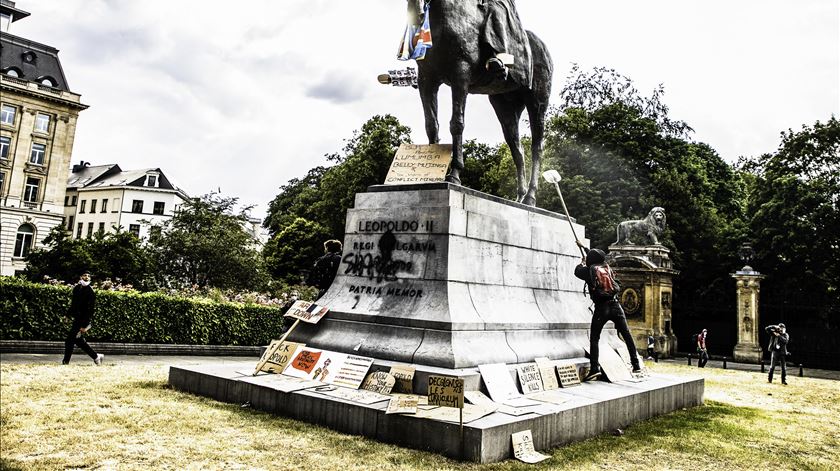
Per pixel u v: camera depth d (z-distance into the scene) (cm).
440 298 645
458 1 736
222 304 1563
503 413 514
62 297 1273
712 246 2895
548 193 2750
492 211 746
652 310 2391
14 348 1161
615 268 2441
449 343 601
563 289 867
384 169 3488
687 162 3138
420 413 493
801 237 2597
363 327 675
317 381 628
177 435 485
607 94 3312
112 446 445
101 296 1324
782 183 2675
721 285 2928
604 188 2811
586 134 2908
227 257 2441
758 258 2731
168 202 6525
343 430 524
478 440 447
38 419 518
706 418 754
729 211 3469
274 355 696
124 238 2181
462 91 740
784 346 1516
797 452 590
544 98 947
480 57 764
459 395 471
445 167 739
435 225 679
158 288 2019
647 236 2477
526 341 716
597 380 771
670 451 548
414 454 458
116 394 650
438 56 744
